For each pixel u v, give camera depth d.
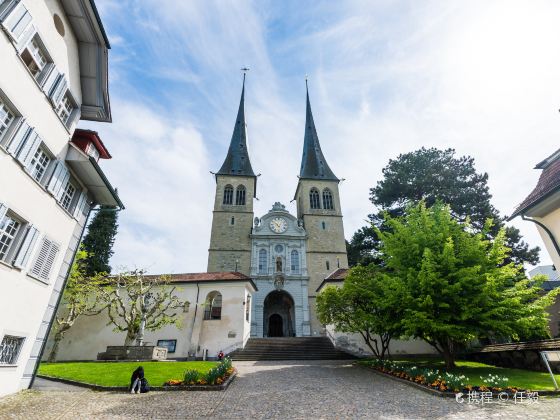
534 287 14.22
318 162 57.16
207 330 25.67
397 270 16.81
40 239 10.67
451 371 16.05
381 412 8.31
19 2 8.95
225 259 43.72
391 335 18.47
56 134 11.46
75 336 25.77
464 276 14.16
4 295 9.09
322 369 17.80
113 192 14.21
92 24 12.27
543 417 7.48
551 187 9.93
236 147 58.22
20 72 9.26
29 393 10.20
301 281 42.38
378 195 37.25
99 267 39.31
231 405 9.22
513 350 17.75
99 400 9.88
